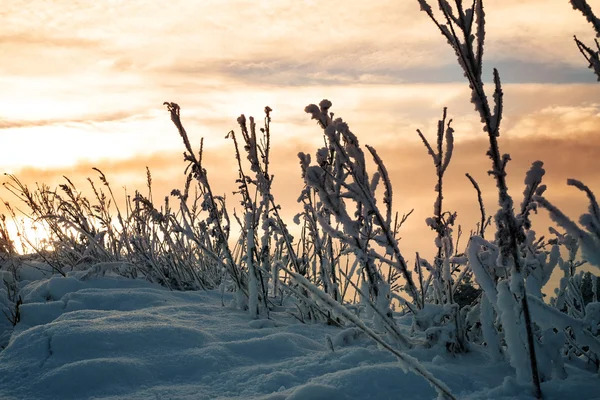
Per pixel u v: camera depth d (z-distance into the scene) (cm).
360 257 334
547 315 278
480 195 310
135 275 582
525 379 268
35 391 298
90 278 550
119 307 462
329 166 347
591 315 278
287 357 335
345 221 331
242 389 289
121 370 307
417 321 329
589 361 314
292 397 259
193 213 575
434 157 326
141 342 341
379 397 264
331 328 404
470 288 446
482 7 253
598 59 237
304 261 445
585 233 245
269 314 448
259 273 445
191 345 344
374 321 341
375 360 309
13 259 655
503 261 258
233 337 370
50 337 347
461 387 275
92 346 335
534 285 289
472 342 338
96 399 287
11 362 333
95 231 629
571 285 342
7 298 529
